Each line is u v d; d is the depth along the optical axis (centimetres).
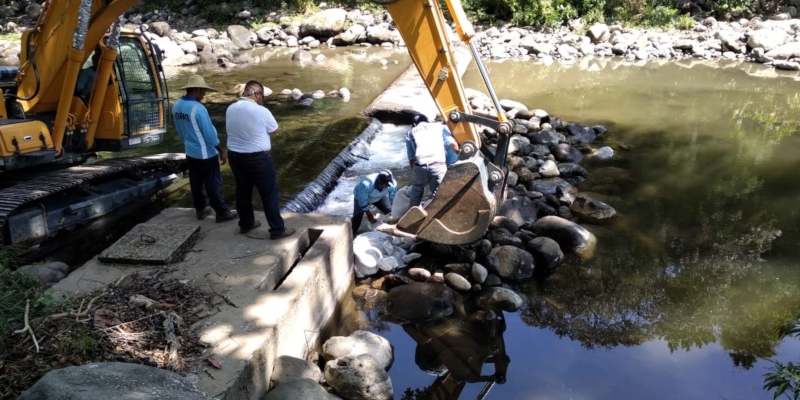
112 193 689
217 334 396
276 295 441
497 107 598
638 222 735
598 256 655
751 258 653
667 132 1078
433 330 528
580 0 2023
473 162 545
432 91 617
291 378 406
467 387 456
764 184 851
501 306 562
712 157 955
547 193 812
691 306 566
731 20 2039
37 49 636
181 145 957
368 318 544
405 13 598
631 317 549
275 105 1200
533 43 1803
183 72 1532
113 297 422
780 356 490
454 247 630
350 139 980
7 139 578
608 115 1179
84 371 301
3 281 410
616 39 1859
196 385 338
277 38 1975
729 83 1466
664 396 444
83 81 669
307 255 502
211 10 2081
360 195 633
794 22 1873
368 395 419
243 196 515
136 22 2055
